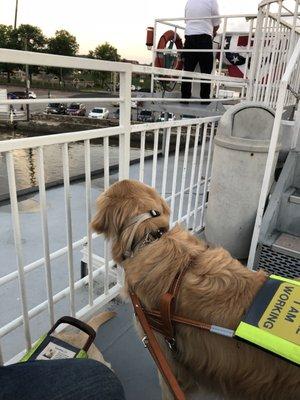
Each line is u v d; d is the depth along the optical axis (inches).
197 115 206.5
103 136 77.9
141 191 64.4
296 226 115.9
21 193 173.5
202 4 212.1
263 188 101.9
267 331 44.9
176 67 274.1
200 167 131.0
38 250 123.3
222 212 116.9
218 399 65.1
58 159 578.2
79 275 109.9
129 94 81.0
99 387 35.3
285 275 108.2
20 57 54.2
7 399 32.6
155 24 250.8
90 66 67.9
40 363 38.2
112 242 63.2
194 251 58.0
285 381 47.9
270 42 160.9
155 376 75.5
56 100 64.1
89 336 68.2
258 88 170.6
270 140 100.5
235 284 52.9
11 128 1296.8
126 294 62.3
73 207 160.9
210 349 52.7
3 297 97.9
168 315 52.9
